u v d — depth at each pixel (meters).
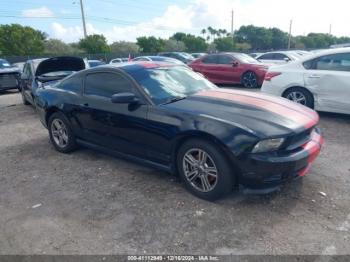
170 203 3.45
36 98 5.57
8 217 3.35
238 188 3.56
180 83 4.37
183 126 3.43
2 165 4.83
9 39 48.84
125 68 4.31
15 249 2.84
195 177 3.53
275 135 3.09
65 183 4.08
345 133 5.73
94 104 4.44
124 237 2.91
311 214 3.15
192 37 68.00
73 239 2.92
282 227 2.95
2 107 9.76
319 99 6.61
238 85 13.13
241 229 2.95
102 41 47.97
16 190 3.96
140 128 3.87
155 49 57.44
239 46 81.19
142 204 3.46
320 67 6.65
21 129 6.96
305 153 3.25
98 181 4.09
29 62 9.06
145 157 4.01
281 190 3.63
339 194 3.52
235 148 3.09
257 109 3.55
